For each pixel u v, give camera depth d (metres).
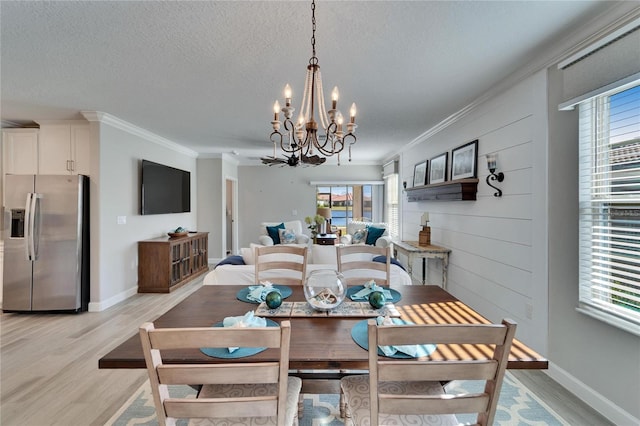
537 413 1.87
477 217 3.23
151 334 0.93
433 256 3.88
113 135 3.91
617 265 1.80
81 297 3.63
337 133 1.84
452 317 1.56
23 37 1.95
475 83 2.74
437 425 1.18
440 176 4.13
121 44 2.05
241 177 7.91
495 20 1.81
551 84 2.22
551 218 2.23
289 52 2.17
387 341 0.95
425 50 2.15
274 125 1.84
